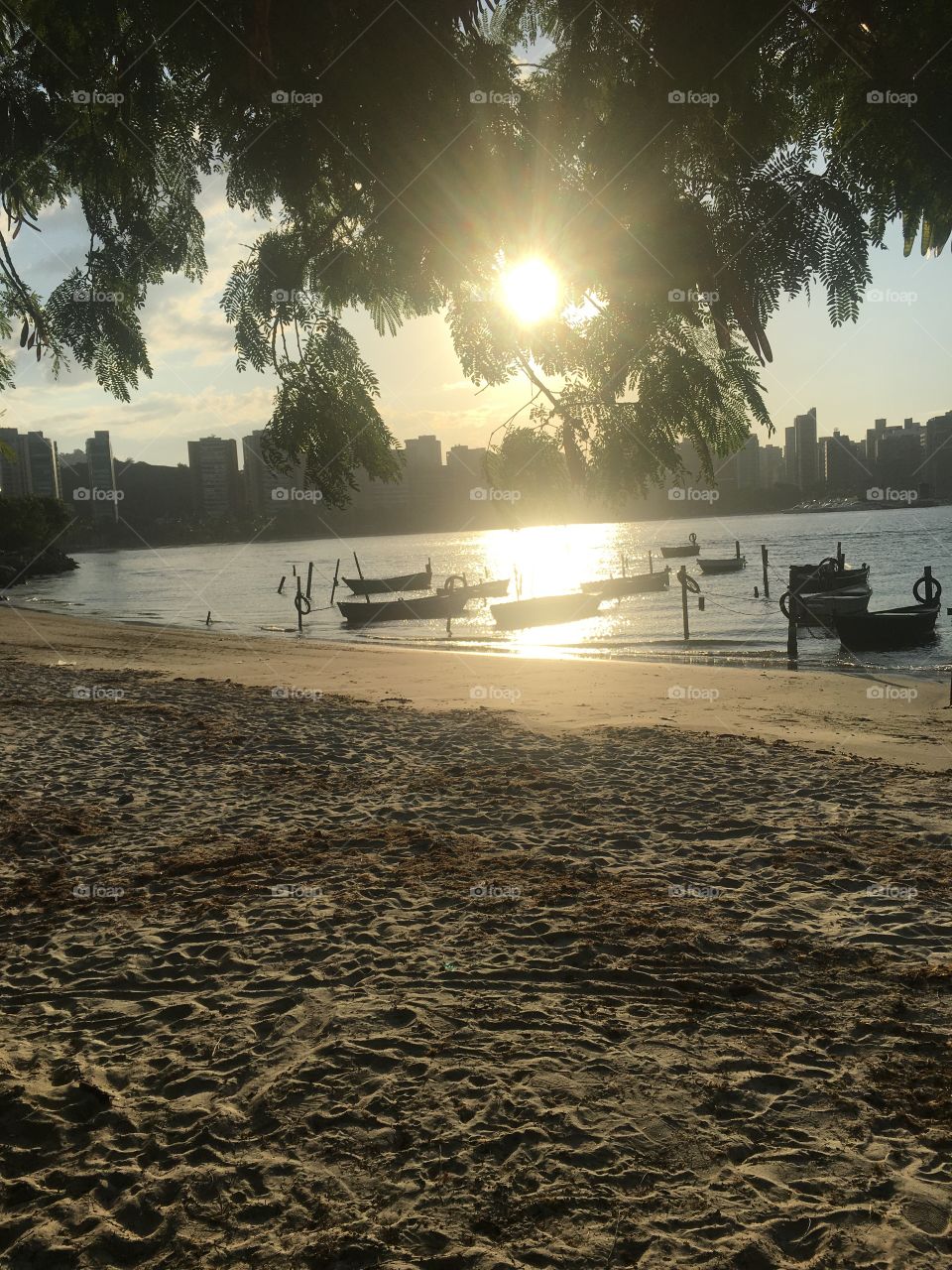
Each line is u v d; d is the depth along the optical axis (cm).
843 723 1491
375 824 891
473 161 342
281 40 346
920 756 1204
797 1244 311
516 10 396
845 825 865
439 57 340
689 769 1106
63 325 450
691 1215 327
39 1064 447
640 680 2067
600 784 1040
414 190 353
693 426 339
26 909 676
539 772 1096
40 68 408
